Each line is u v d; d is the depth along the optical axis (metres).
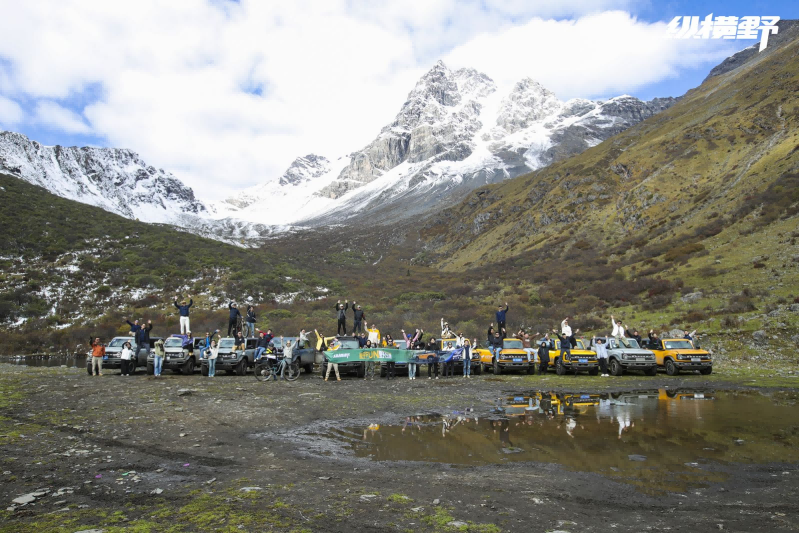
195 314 53.47
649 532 4.87
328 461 7.56
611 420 10.52
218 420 10.57
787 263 35.28
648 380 18.30
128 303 57.66
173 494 5.97
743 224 48.41
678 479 6.55
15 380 16.95
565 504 5.67
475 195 180.88
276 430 9.80
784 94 84.62
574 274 59.66
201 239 98.69
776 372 19.92
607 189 95.75
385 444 8.62
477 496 5.95
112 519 5.12
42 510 5.38
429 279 92.06
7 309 49.97
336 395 14.46
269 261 91.88
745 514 5.34
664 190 75.81
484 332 41.09
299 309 59.09
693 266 44.28
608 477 6.65
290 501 5.73
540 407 12.38
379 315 54.50
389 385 17.11
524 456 7.75
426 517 5.25
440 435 9.30
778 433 9.17
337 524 5.05
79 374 20.89
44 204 104.06
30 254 70.44
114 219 105.75
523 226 107.19
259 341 22.70
